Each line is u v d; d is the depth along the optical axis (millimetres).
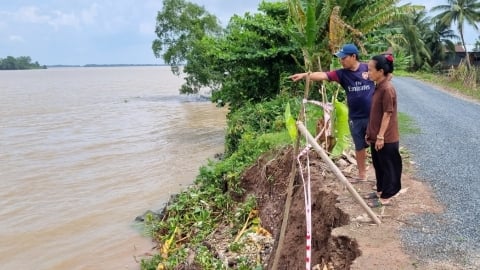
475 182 6656
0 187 15047
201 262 7398
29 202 13523
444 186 6508
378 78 5312
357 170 7145
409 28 42406
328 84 10133
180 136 24047
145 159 18578
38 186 15141
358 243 4816
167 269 8062
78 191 14469
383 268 4324
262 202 8641
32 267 9406
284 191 7922
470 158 8000
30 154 20094
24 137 24516
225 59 14859
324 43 10156
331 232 5266
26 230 11375
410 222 5281
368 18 12227
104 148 21141
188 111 36375
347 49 5723
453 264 4352
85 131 26469
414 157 8148
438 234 4965
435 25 48188
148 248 9875
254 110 13516
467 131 10555
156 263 8547
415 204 5824
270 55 14242
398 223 5266
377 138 5355
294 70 14773
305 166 7629
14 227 11586
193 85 38625
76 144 22281
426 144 9172
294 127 4484
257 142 10828
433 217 5418
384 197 5605
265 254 7207
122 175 16188
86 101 47500
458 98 19109
